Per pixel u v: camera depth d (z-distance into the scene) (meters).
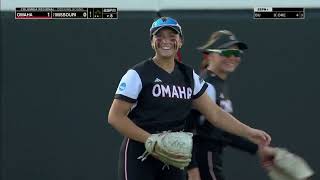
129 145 13.97
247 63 21.33
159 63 13.85
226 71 16.27
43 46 21.30
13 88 21.31
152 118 13.74
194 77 14.41
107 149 21.48
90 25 21.23
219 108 15.00
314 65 21.31
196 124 15.67
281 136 21.52
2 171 21.44
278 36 21.28
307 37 21.28
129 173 13.91
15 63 21.28
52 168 21.52
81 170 21.53
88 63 21.30
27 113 21.41
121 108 13.55
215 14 21.12
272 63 21.34
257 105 21.45
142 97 13.68
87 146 21.48
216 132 15.66
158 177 14.34
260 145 15.62
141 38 21.20
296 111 21.44
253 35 21.25
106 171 21.55
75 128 21.44
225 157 21.50
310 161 21.53
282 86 21.38
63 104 21.39
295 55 21.31
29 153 21.47
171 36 13.74
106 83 21.34
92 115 21.41
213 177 15.84
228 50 15.97
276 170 15.95
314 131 21.52
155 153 13.56
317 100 21.36
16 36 21.22
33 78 21.33
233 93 21.39
